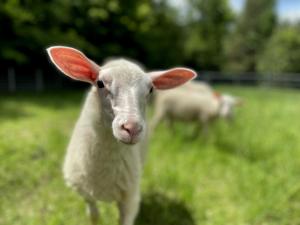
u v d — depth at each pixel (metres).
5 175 0.87
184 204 0.78
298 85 4.56
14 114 1.70
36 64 3.59
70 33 3.63
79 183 0.55
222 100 1.38
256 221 0.72
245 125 1.63
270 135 1.43
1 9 3.01
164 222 0.71
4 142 1.11
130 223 0.57
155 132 1.38
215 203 0.80
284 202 0.78
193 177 0.93
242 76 4.93
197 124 1.40
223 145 1.25
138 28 4.23
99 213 0.67
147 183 0.87
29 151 1.05
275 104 2.61
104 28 4.01
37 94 2.86
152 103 2.17
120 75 0.46
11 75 3.36
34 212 0.72
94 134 0.51
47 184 0.85
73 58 0.50
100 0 3.85
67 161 0.58
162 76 0.56
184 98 1.30
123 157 0.53
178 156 1.09
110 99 0.46
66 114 1.79
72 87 3.93
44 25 3.56
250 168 0.99
